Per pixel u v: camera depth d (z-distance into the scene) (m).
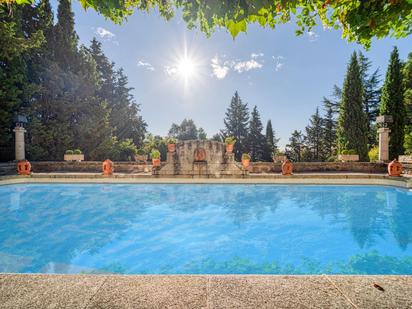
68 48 19.92
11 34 14.21
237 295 1.55
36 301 1.47
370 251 4.83
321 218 6.92
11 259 4.58
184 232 5.98
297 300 1.50
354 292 1.57
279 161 14.80
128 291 1.60
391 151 18.42
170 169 12.34
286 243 5.27
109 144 20.89
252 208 7.95
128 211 7.66
